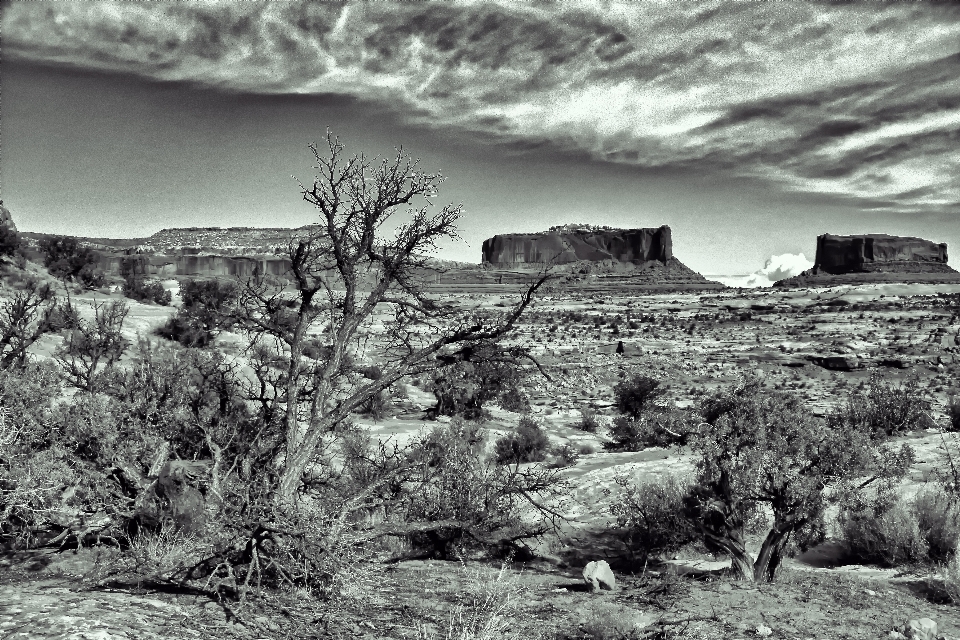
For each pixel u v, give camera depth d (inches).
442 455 492.4
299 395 394.3
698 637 291.4
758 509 526.0
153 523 336.5
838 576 450.9
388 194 350.3
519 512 546.0
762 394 475.2
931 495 559.5
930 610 362.3
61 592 244.1
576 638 279.9
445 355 373.7
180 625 215.8
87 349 516.1
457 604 308.8
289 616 252.1
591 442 1469.0
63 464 366.0
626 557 564.7
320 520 302.4
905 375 3604.8
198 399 426.3
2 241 1672.0
